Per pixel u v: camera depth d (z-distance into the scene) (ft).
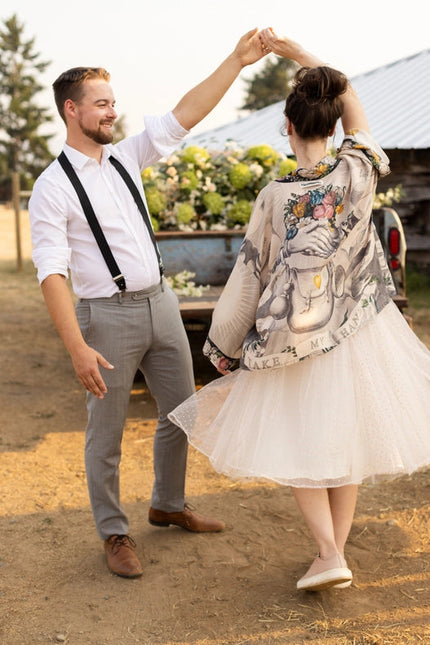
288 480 8.31
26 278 45.39
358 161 8.54
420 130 32.58
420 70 43.73
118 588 9.84
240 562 10.39
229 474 9.07
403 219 37.50
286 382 8.66
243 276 8.91
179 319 10.20
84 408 18.17
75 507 12.49
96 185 9.20
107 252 9.27
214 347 9.33
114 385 9.63
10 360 23.18
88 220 9.14
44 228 8.93
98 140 9.07
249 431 8.66
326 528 8.74
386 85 43.24
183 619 9.07
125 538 10.35
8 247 69.31
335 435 8.26
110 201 9.27
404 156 36.86
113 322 9.45
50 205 8.94
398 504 12.12
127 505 12.46
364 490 12.77
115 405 9.75
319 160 8.67
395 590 9.49
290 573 10.05
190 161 19.84
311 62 9.53
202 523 11.30
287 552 10.67
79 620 9.14
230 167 20.06
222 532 11.35
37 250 8.95
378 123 36.11
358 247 8.61
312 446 8.26
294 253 8.34
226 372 9.51
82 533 11.51
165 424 10.59
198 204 19.65
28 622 9.13
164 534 11.31
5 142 238.27
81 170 9.14
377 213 17.17
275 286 8.57
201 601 9.45
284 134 9.20
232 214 19.57
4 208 164.14
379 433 8.43
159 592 9.71
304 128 8.51
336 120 8.58
